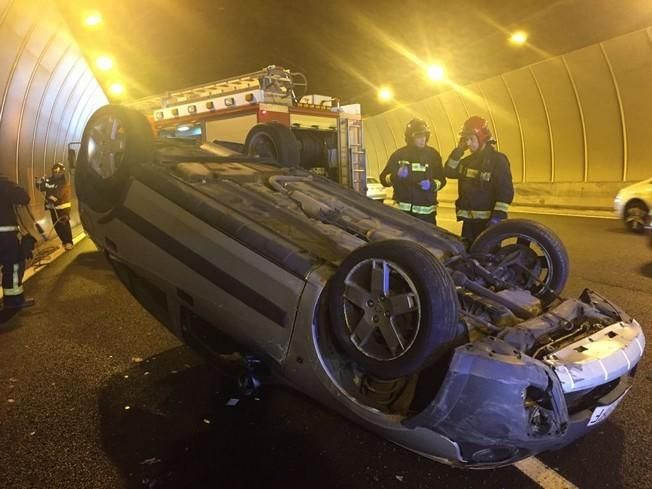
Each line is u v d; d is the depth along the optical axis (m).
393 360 2.82
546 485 3.01
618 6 11.59
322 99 10.14
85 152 4.76
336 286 3.02
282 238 3.49
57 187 11.61
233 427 3.71
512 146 19.72
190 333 4.24
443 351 2.72
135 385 4.43
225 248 3.60
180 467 3.25
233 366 4.07
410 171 5.95
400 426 2.81
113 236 4.48
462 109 20.72
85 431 3.69
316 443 3.50
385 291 2.88
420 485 3.04
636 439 3.45
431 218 6.09
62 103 13.88
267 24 12.29
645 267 8.11
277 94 9.33
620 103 14.98
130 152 4.28
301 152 9.48
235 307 3.56
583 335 3.15
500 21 12.39
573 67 15.50
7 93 9.95
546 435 2.64
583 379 2.70
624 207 12.05
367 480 3.10
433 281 2.72
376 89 19.98
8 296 6.77
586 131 16.52
